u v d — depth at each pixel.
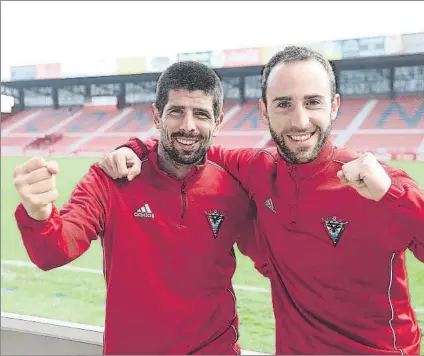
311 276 0.96
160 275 0.96
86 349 1.41
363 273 0.94
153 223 0.97
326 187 0.95
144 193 0.98
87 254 2.24
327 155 0.95
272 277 1.04
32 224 0.75
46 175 0.74
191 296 0.97
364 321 0.94
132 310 0.97
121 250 0.97
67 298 1.87
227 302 1.03
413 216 0.80
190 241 0.97
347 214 0.93
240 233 1.05
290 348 0.99
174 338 0.97
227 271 1.03
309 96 0.90
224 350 1.01
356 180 0.82
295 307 0.98
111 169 0.97
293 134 0.91
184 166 0.98
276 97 0.91
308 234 0.96
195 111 0.93
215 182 1.02
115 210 0.97
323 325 0.96
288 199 0.97
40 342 1.47
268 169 1.02
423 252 0.88
